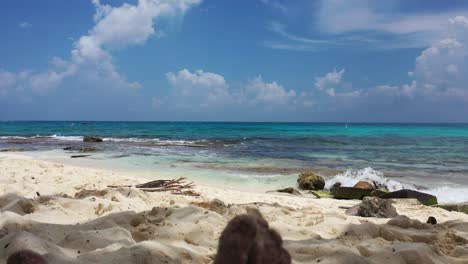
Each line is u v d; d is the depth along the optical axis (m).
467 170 16.97
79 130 61.38
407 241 4.76
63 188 7.71
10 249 3.03
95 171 11.57
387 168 17.42
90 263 2.95
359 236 4.73
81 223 4.48
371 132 67.44
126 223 4.56
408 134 59.44
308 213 5.90
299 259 3.57
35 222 4.05
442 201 11.27
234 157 19.92
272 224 4.77
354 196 11.33
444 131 77.56
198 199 7.62
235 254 1.64
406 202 9.68
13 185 7.29
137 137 40.22
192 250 3.62
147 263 3.11
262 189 11.65
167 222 4.46
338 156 21.91
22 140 32.00
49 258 2.90
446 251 4.29
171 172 14.05
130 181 10.19
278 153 22.81
